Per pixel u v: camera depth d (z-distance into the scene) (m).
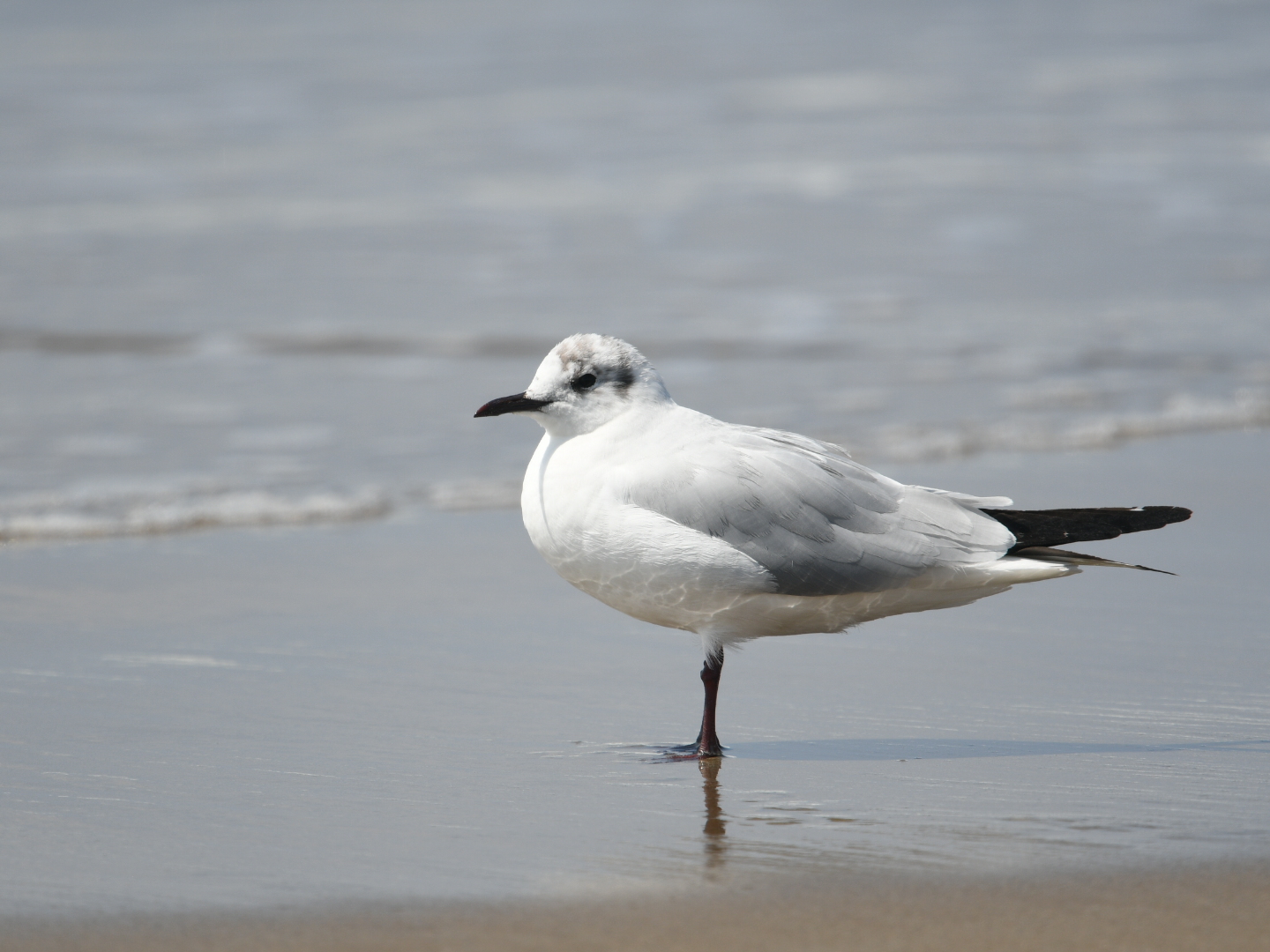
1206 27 47.12
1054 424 16.81
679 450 8.45
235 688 9.49
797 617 8.54
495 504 14.28
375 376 18.89
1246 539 12.95
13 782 7.81
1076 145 32.59
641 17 51.44
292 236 26.22
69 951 5.81
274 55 44.09
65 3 52.38
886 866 6.71
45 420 16.75
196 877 6.57
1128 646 10.37
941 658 10.18
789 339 20.31
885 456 15.56
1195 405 17.59
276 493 14.25
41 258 24.67
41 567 12.23
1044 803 7.56
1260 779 7.92
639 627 11.01
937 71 41.28
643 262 24.50
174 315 21.59
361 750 8.41
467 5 54.16
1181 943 5.88
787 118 35.59
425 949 5.84
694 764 8.22
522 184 29.95
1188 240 25.58
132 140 33.78
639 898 6.34
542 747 8.50
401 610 11.26
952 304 22.14
